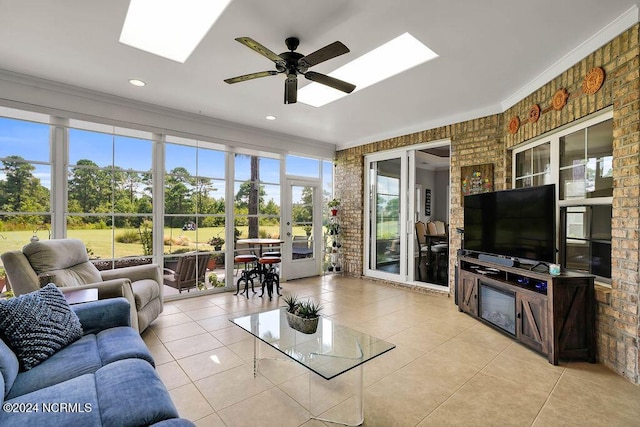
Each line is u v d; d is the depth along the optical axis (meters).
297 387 2.23
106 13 2.27
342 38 2.54
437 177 8.84
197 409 1.97
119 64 3.02
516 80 3.33
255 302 4.28
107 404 1.30
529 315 2.83
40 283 2.57
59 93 3.48
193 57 2.88
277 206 5.65
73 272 2.91
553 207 2.86
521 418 1.90
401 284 5.23
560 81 2.98
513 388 2.22
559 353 2.57
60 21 2.35
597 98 2.53
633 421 1.87
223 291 4.89
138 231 4.16
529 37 2.52
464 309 3.83
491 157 4.14
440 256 7.29
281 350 2.08
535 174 3.60
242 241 4.56
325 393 2.16
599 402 2.05
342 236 6.27
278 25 2.38
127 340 1.96
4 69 3.13
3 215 3.29
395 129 5.23
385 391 2.18
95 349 1.85
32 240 3.03
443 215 8.84
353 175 6.07
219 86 3.52
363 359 1.91
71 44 2.67
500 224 3.44
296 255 5.94
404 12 2.22
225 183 4.96
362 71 3.32
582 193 2.93
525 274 2.89
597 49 2.53
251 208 5.29
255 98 3.89
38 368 1.63
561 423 1.85
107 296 2.53
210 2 2.24
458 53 2.77
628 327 2.30
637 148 2.21
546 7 2.15
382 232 5.69
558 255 3.20
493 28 2.40
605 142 2.68
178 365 2.52
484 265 3.50
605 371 2.44
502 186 4.02
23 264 2.56
